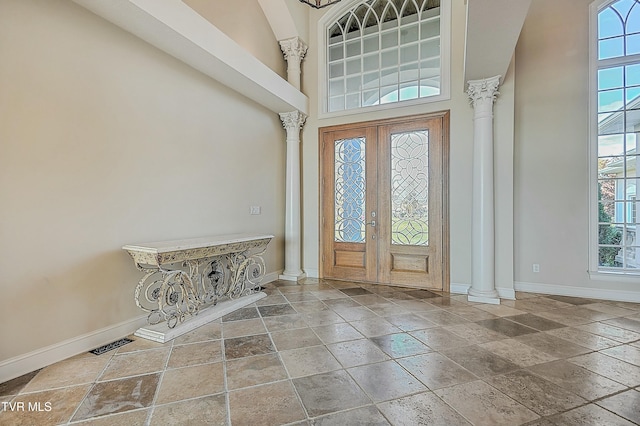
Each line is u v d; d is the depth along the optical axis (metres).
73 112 2.35
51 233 2.22
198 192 3.43
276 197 4.82
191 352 2.40
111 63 2.60
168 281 2.79
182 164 3.24
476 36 2.74
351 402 1.77
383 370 2.11
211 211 3.60
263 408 1.71
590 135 3.78
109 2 2.30
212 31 3.07
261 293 3.90
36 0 2.14
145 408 1.72
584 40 3.80
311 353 2.37
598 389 1.89
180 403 1.76
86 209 2.43
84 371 2.11
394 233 4.47
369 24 4.71
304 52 4.92
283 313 3.29
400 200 4.43
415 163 4.33
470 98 3.79
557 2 3.90
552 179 3.95
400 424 1.58
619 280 3.68
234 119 3.96
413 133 4.34
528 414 1.66
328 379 2.00
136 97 2.80
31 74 2.11
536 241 4.04
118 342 2.58
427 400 1.78
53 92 2.23
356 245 4.72
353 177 4.74
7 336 2.00
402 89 4.50
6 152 1.99
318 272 4.95
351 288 4.31
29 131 2.10
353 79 4.84
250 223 4.25
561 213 3.91
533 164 4.03
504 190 3.79
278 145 4.88
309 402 1.77
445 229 4.14
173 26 2.64
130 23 2.56
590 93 3.78
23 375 2.06
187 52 3.01
